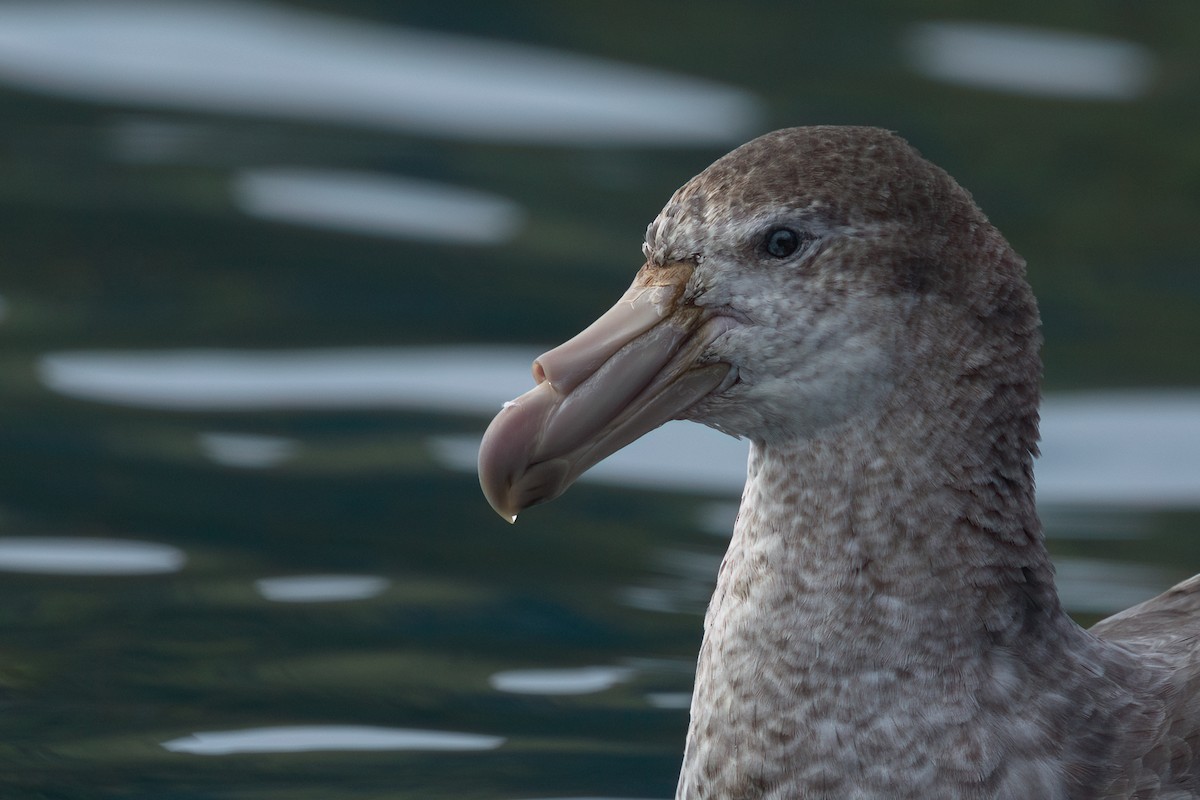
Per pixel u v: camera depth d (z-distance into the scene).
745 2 20.05
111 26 18.91
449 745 9.59
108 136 16.84
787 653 7.46
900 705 7.36
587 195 16.06
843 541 7.38
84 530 11.48
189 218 15.49
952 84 18.22
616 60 18.59
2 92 17.50
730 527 12.03
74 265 14.67
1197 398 13.35
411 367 13.43
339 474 12.30
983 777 7.31
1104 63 18.83
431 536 11.73
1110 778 7.39
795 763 7.46
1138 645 8.11
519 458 7.34
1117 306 14.67
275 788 9.12
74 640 10.38
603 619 10.91
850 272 7.26
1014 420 7.38
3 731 9.52
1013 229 15.72
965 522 7.34
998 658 7.41
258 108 17.52
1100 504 12.27
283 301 14.30
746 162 7.44
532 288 14.58
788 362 7.33
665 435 13.23
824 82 18.19
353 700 9.97
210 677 10.12
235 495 12.00
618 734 9.73
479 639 10.64
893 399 7.29
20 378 13.11
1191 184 16.56
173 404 12.94
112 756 9.34
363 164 16.52
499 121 17.42
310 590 11.03
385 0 19.72
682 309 7.44
